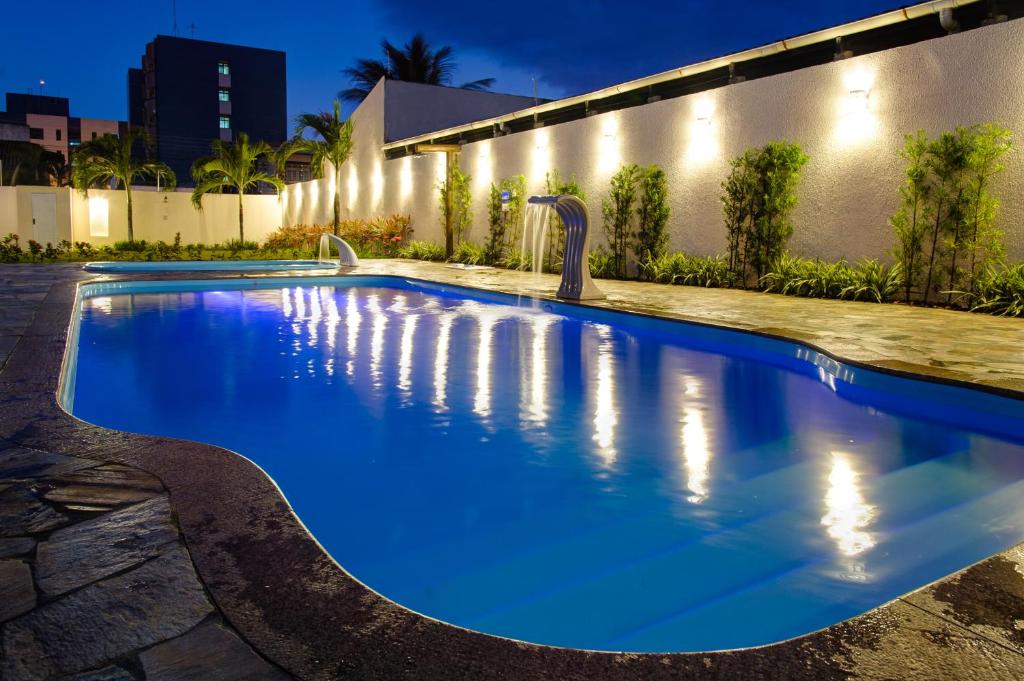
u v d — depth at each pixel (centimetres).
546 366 588
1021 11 829
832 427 409
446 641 144
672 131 1196
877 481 320
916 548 251
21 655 138
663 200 1220
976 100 808
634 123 1266
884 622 154
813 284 938
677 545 257
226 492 219
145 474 234
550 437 393
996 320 699
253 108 4725
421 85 2161
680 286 1122
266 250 2145
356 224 2141
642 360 614
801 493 307
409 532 272
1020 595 166
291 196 2889
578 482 324
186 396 488
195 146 4500
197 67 4562
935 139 850
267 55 4728
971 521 275
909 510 286
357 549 257
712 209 1139
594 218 1366
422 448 374
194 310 943
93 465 243
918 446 373
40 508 207
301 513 291
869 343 561
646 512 288
